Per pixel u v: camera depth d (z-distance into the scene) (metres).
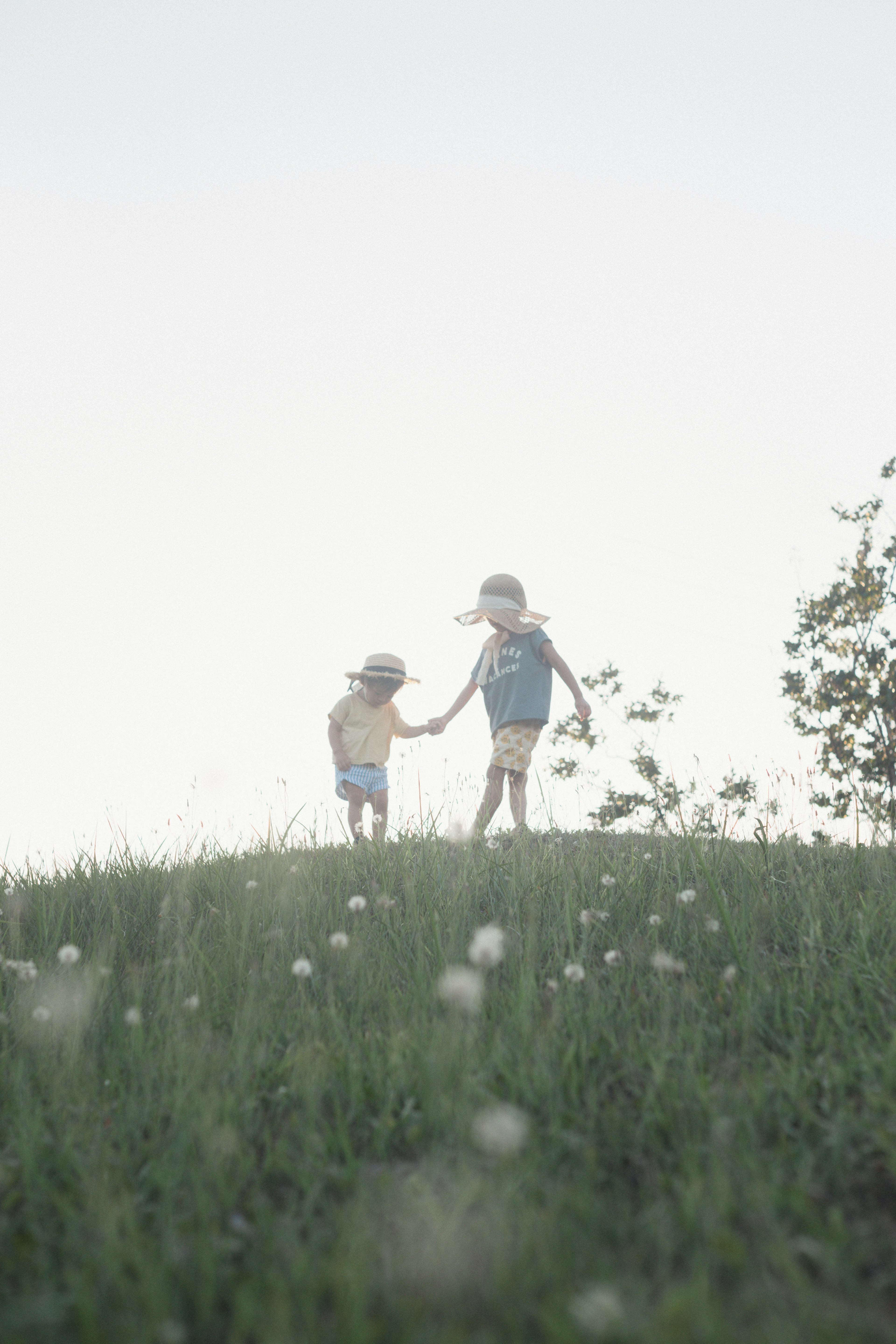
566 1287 1.48
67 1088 2.39
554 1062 2.38
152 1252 1.61
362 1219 1.66
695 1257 1.55
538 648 7.15
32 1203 1.85
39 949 3.78
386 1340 1.39
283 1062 2.49
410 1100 2.21
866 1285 1.53
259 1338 1.42
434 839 5.02
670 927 3.57
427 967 3.30
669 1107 2.09
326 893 4.40
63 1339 1.44
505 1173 1.81
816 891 3.93
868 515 11.27
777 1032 2.61
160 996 3.07
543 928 3.67
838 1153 1.86
